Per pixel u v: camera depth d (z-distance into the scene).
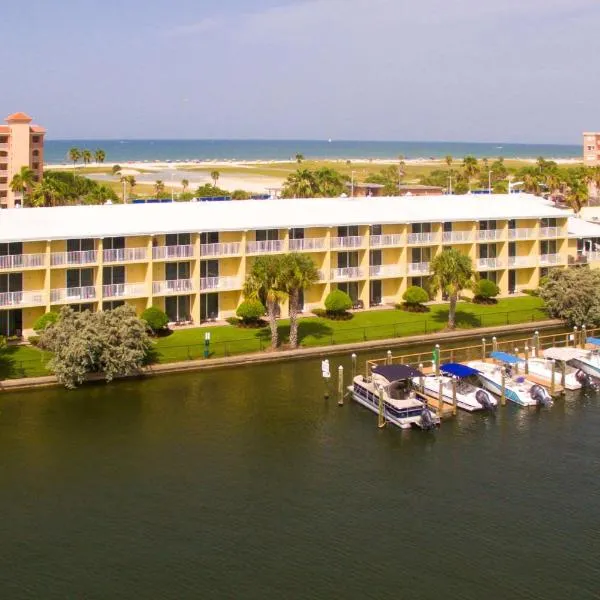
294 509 41.84
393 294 83.56
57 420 52.53
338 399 57.28
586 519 41.06
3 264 64.81
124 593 34.84
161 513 41.28
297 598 34.50
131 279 70.88
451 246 84.62
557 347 70.06
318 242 77.50
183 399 56.75
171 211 76.62
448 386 57.62
